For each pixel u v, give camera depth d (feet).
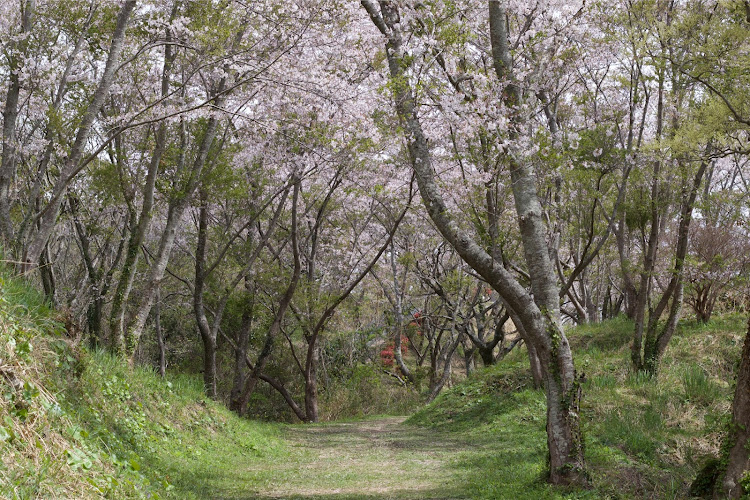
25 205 58.34
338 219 87.66
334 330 91.61
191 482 26.14
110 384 32.04
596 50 48.39
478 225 43.70
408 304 102.53
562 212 55.57
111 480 17.06
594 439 35.86
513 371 64.59
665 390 45.93
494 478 29.96
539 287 29.35
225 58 39.99
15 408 16.31
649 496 27.63
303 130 48.19
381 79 45.80
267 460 39.32
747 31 32.63
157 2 44.47
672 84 43.01
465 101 36.81
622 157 45.24
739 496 23.80
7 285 22.18
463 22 38.93
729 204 55.62
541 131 33.17
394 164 60.54
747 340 24.71
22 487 13.01
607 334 65.36
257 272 78.18
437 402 67.41
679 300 50.67
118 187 52.06
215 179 54.85
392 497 26.43
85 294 73.51
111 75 34.17
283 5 39.83
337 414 95.40
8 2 44.62
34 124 53.98
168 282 93.35
